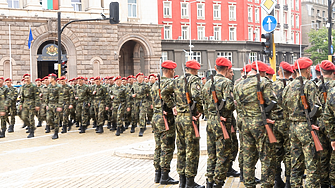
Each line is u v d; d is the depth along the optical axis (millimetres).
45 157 11266
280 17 58094
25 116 15062
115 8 19156
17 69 31625
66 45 33781
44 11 32719
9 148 12906
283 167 9062
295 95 6027
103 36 35406
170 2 45812
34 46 32281
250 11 52438
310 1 68000
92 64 34938
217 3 49438
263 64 6297
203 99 6984
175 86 7094
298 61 6305
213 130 6727
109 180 8164
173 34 46094
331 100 5543
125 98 15961
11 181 8547
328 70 6426
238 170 8445
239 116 6422
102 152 11742
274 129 7145
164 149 7582
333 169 6633
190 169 7004
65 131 16219
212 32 49156
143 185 7645
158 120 7617
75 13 34125
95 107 16219
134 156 10445
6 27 31078
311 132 5766
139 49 41031
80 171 9203
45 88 17312
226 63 6730
